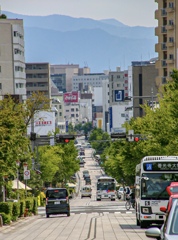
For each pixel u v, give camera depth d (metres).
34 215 97.12
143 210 60.78
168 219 26.69
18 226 71.38
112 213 97.81
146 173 61.09
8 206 74.19
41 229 65.81
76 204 140.38
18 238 55.09
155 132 89.94
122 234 56.47
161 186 60.72
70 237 54.69
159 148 95.50
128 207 112.56
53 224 73.19
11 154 71.94
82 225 69.88
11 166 72.88
